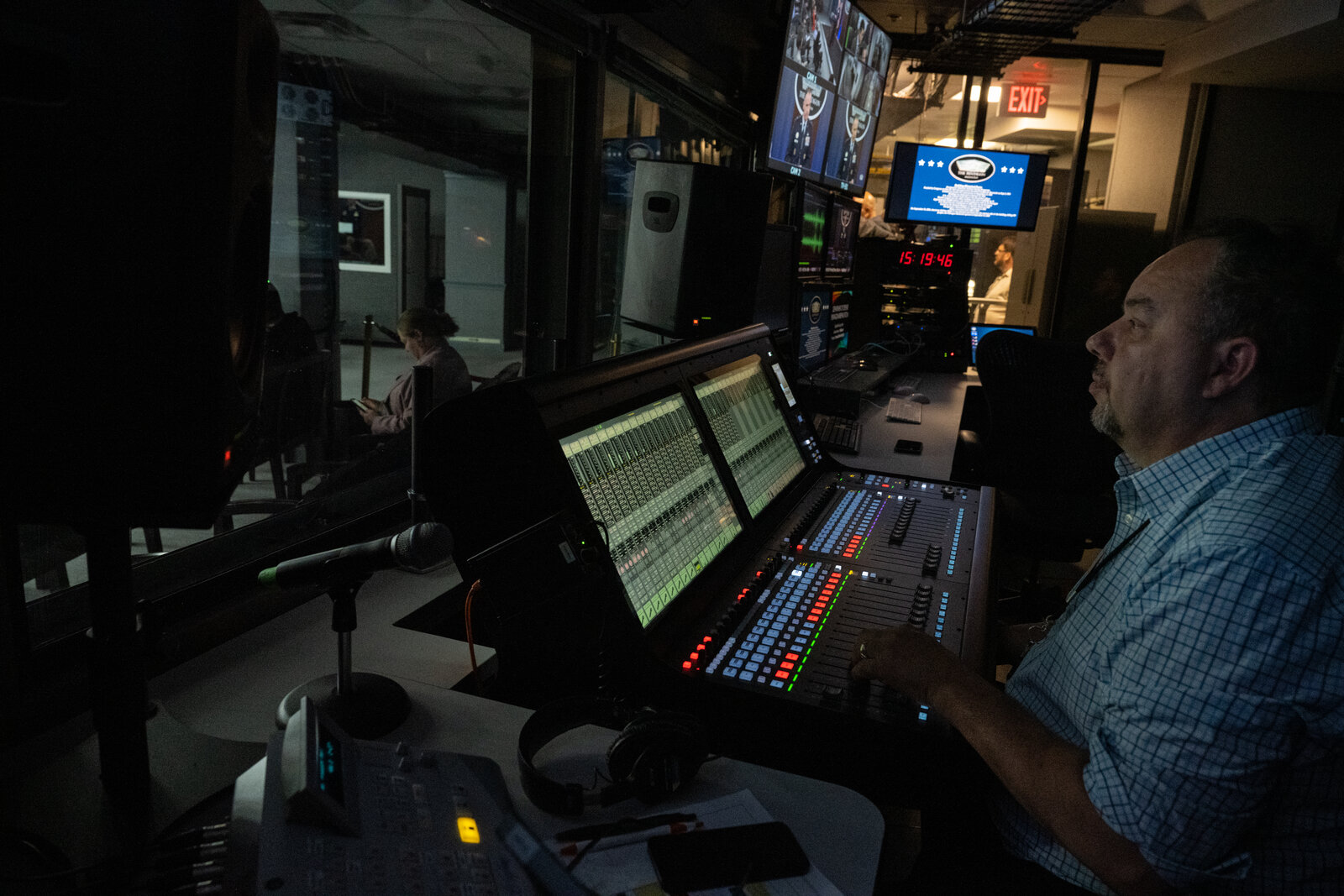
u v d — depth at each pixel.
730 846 0.82
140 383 0.68
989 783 1.12
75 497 0.71
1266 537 0.78
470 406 1.06
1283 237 0.94
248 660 1.25
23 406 0.68
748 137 3.80
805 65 3.22
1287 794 0.83
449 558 1.65
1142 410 1.02
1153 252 6.68
